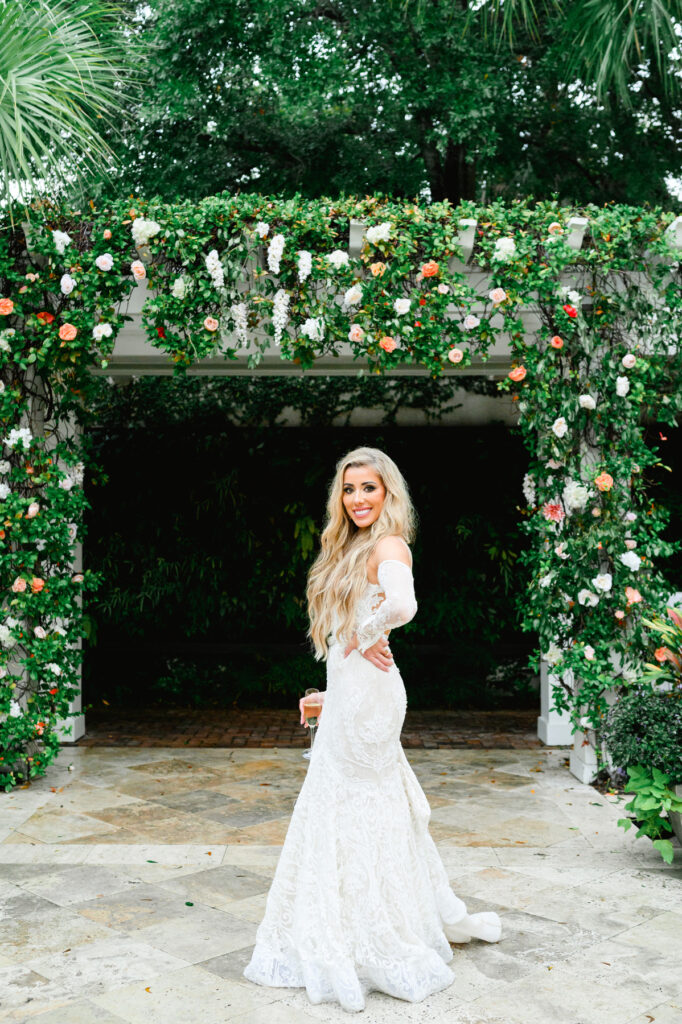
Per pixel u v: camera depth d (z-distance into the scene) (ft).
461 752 20.33
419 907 9.55
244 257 16.02
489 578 26.04
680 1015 8.65
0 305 16.03
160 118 24.50
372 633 8.79
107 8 16.10
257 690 26.11
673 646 14.03
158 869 12.76
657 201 28.43
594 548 16.92
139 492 25.50
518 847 13.76
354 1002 8.71
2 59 13.98
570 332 16.90
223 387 25.80
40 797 16.51
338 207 16.20
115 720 24.18
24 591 16.74
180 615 26.45
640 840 14.12
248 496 25.79
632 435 16.92
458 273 16.37
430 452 25.64
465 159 28.32
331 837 9.16
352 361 20.38
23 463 16.99
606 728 15.90
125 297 17.35
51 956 9.93
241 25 24.82
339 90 25.79
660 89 26.40
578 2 18.79
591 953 10.03
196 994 9.09
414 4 24.26
